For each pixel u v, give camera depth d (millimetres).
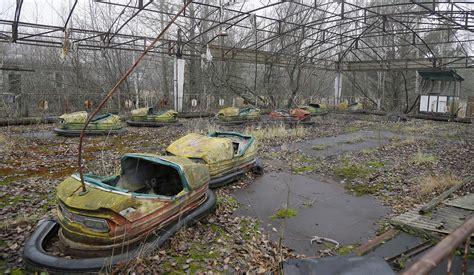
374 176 5785
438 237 3258
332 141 9500
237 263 2895
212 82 18516
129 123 11195
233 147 5383
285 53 17391
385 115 17000
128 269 2623
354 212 4188
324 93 24750
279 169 6219
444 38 21188
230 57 16391
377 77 23141
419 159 6879
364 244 3230
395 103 21531
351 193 4938
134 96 17688
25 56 18453
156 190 3779
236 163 5195
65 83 16281
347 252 3150
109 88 17062
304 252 3154
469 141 9531
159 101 16797
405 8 19859
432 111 17141
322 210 4238
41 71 17172
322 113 16578
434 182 5051
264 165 6461
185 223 3324
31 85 16469
